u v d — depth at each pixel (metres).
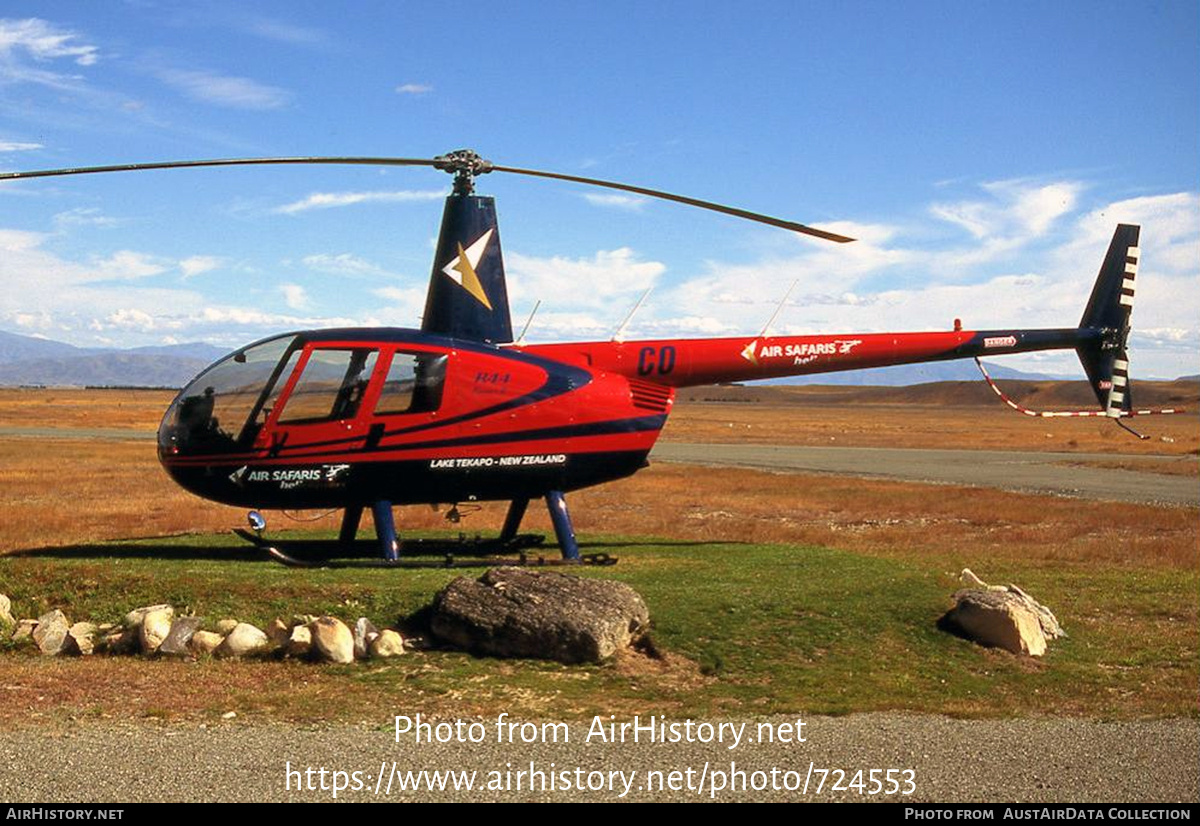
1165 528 23.38
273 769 6.32
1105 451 60.91
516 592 9.81
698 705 8.13
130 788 5.93
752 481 36.31
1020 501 29.55
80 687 8.38
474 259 13.44
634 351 14.30
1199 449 62.91
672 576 11.92
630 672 9.08
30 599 10.87
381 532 12.84
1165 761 6.75
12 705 7.80
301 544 14.28
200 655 9.60
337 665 9.23
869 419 147.75
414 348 12.91
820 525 25.00
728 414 162.38
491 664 9.27
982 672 9.48
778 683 8.84
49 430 71.88
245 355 12.94
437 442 12.89
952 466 45.75
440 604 9.90
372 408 12.74
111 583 11.00
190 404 12.76
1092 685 9.12
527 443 13.20
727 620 10.18
